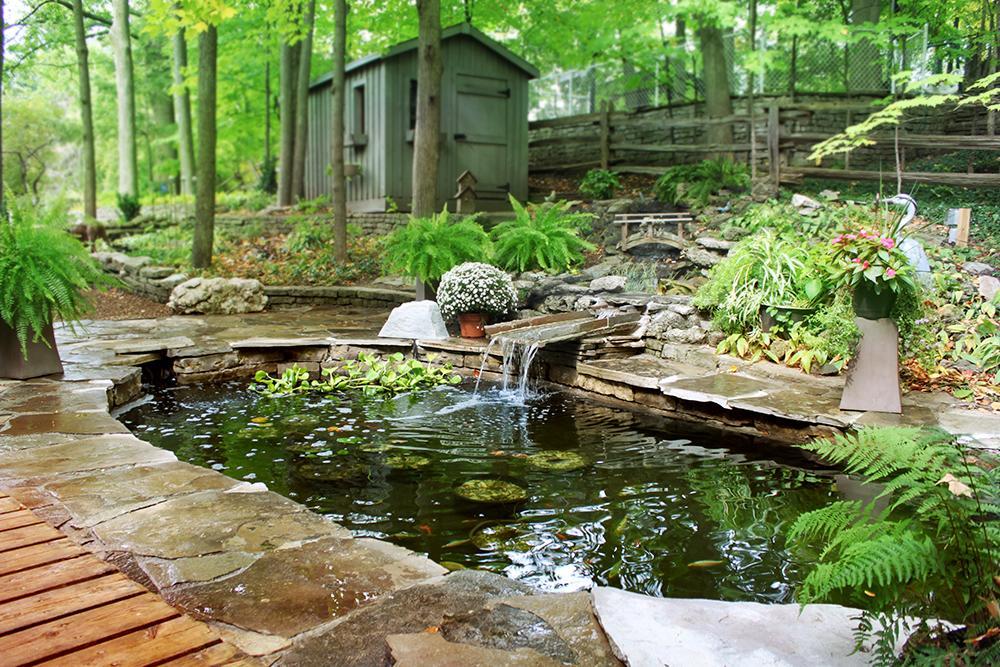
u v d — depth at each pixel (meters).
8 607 2.15
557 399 6.68
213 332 8.58
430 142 10.02
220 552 2.76
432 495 4.18
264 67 18.19
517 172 14.22
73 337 8.10
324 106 15.46
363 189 14.20
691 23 12.89
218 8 9.23
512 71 13.96
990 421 4.70
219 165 23.41
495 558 3.36
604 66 16.50
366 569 2.64
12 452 4.07
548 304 8.57
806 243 7.69
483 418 5.98
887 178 9.65
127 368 6.54
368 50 14.74
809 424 4.97
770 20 12.07
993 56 10.92
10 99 24.45
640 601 2.38
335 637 2.14
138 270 12.04
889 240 4.93
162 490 3.46
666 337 7.28
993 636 1.76
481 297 8.02
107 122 26.95
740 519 3.81
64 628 2.03
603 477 4.50
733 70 15.29
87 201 15.77
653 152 14.21
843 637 2.16
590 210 11.46
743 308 6.73
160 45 22.16
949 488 1.83
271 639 2.13
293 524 3.06
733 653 2.05
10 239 5.73
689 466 4.72
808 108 10.91
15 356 6.09
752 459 4.86
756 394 5.55
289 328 8.94
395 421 5.88
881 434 2.13
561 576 3.17
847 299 6.10
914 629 2.12
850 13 14.27
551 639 2.15
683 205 10.77
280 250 12.96
